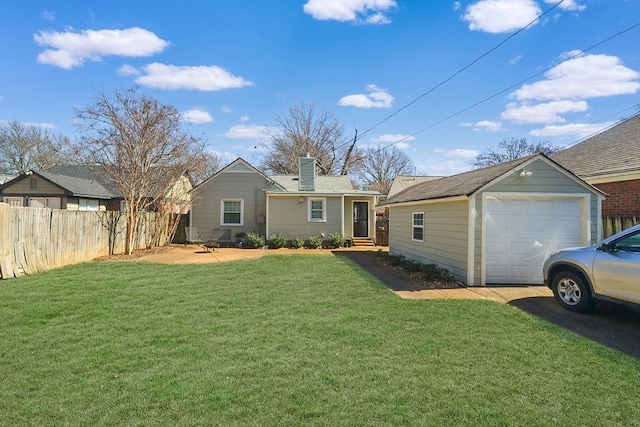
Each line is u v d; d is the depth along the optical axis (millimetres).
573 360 3867
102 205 24188
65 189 20516
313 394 3098
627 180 9773
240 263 11055
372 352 4039
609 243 5512
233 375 3430
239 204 18344
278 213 17469
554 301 6551
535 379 3422
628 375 3516
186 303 6133
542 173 8172
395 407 2904
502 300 6641
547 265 6387
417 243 11289
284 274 9086
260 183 18391
